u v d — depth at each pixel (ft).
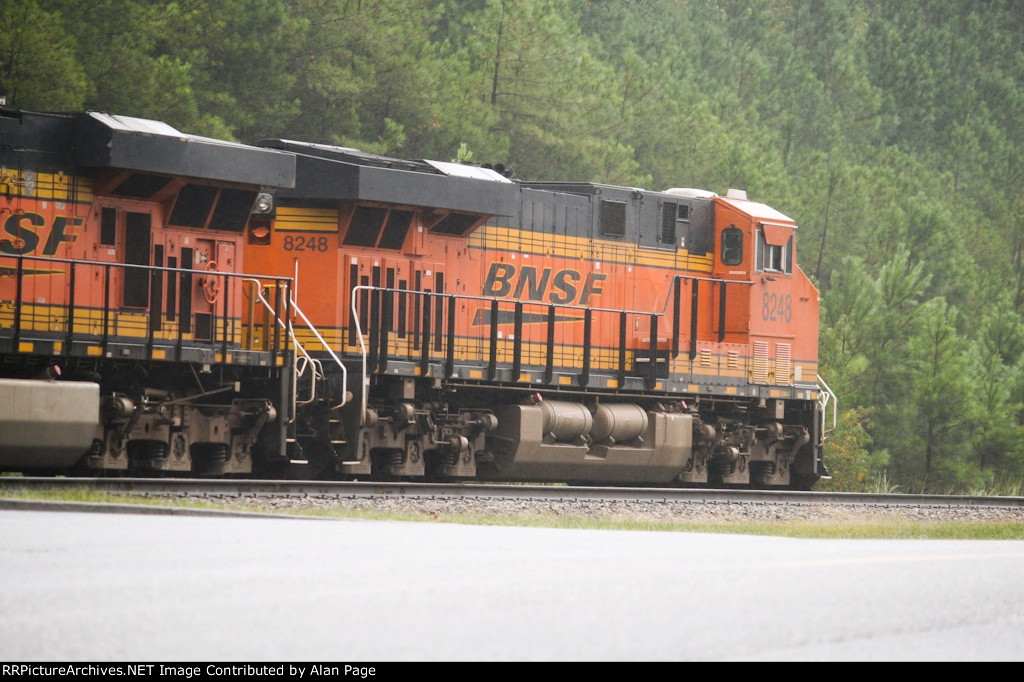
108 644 55.16
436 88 334.24
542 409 218.79
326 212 197.88
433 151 335.26
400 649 54.70
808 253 408.05
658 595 70.49
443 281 209.46
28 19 245.04
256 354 183.01
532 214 221.25
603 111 374.43
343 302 196.65
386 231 201.67
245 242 195.42
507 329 217.36
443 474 211.00
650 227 237.04
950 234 429.79
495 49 358.64
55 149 170.30
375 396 202.59
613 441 228.43
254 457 193.47
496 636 57.72
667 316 236.43
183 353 176.24
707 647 56.90
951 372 342.44
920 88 627.05
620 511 176.04
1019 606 71.67
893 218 410.11
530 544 99.96
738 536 120.37
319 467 196.44
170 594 68.23
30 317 167.02
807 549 102.06
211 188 181.37
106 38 269.03
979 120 623.77
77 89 249.55
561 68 369.09
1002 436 343.87
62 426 160.45
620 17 521.24
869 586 77.36
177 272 180.34
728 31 602.44
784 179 413.39
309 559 84.64
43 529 100.89
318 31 321.73
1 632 57.47
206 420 181.37
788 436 257.14
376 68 327.26
